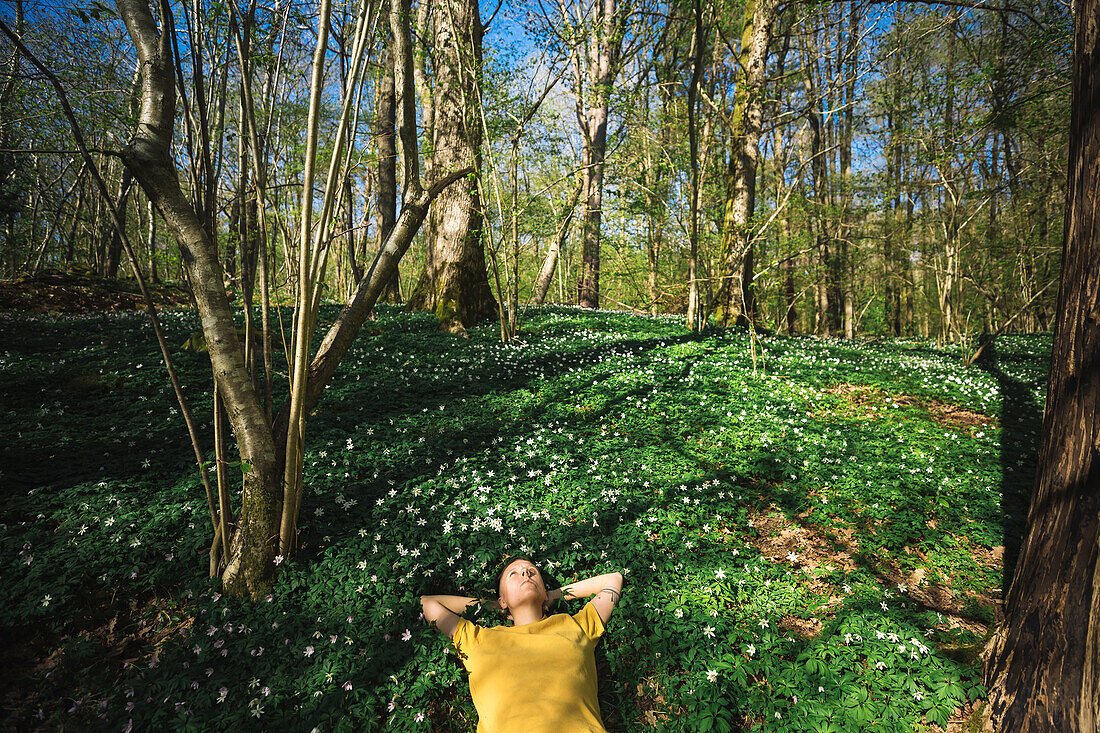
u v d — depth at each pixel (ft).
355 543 14.76
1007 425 25.72
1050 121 43.29
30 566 13.62
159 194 11.98
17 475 17.47
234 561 13.25
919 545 15.89
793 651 11.64
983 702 9.95
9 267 74.18
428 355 33.17
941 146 49.19
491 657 9.97
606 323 48.06
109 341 31.76
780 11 48.19
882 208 67.77
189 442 20.57
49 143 39.86
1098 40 8.81
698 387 29.12
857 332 128.16
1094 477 8.32
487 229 37.01
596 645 11.27
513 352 35.04
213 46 16.39
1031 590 9.20
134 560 13.97
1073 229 9.14
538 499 17.42
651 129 62.54
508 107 39.78
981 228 67.00
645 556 14.53
